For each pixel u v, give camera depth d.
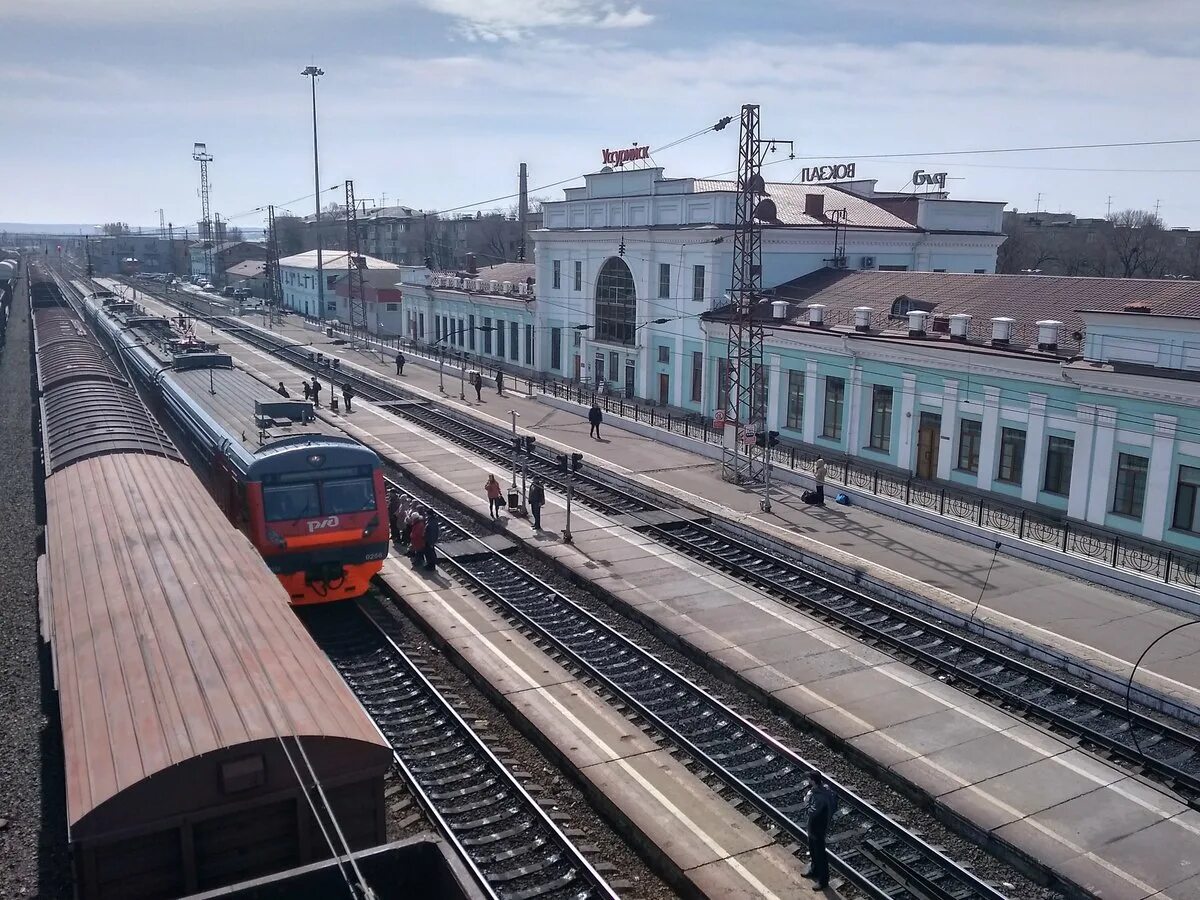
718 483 32.03
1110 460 25.36
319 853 8.99
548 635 18.81
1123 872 11.62
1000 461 28.81
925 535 26.17
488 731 15.20
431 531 22.64
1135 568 22.17
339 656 17.81
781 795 13.43
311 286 92.88
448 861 7.96
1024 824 12.57
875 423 33.22
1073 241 90.88
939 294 35.06
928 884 11.52
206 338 75.69
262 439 19.33
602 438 39.25
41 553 22.36
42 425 24.77
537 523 26.50
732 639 18.69
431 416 44.62
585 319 49.59
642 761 14.02
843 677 17.06
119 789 8.06
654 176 43.69
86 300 67.06
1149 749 15.09
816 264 42.53
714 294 40.50
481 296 60.56
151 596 11.52
